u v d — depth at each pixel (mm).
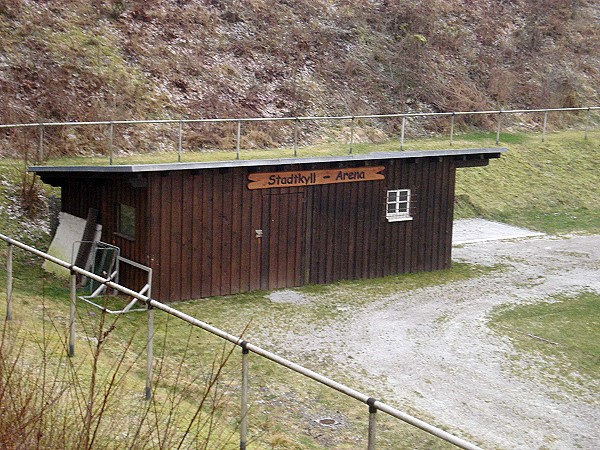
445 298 22062
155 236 19594
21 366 10758
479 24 46875
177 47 35219
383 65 40812
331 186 22578
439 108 39812
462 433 14000
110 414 10312
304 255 22391
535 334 19438
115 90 31188
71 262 19922
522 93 43500
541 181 35625
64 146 27609
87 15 33938
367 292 22281
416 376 16531
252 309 20141
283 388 15234
